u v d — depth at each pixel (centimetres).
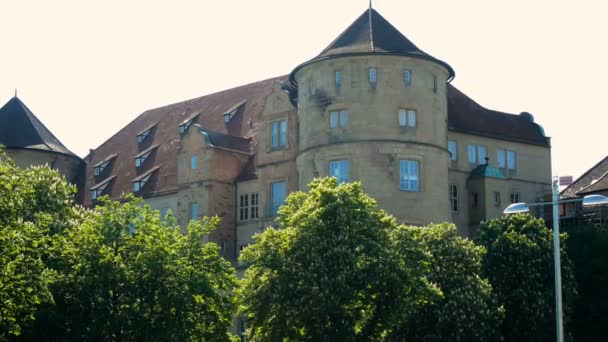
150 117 9950
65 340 4600
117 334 4634
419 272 5088
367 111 6756
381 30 7038
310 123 6950
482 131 8219
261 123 7694
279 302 4834
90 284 4553
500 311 5662
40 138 9575
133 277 4625
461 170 7994
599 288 6600
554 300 6034
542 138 8725
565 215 8169
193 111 9431
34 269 4262
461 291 5534
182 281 4688
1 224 4166
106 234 4747
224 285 4944
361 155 6706
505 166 8381
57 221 5053
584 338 6581
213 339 4862
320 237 4912
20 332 4394
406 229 5234
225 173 7994
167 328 4612
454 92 8400
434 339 5481
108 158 9731
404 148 6744
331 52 6888
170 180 8606
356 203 5031
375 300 4972
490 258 6138
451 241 5734
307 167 6938
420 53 6888
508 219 6316
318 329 4762
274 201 7550
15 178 4406
